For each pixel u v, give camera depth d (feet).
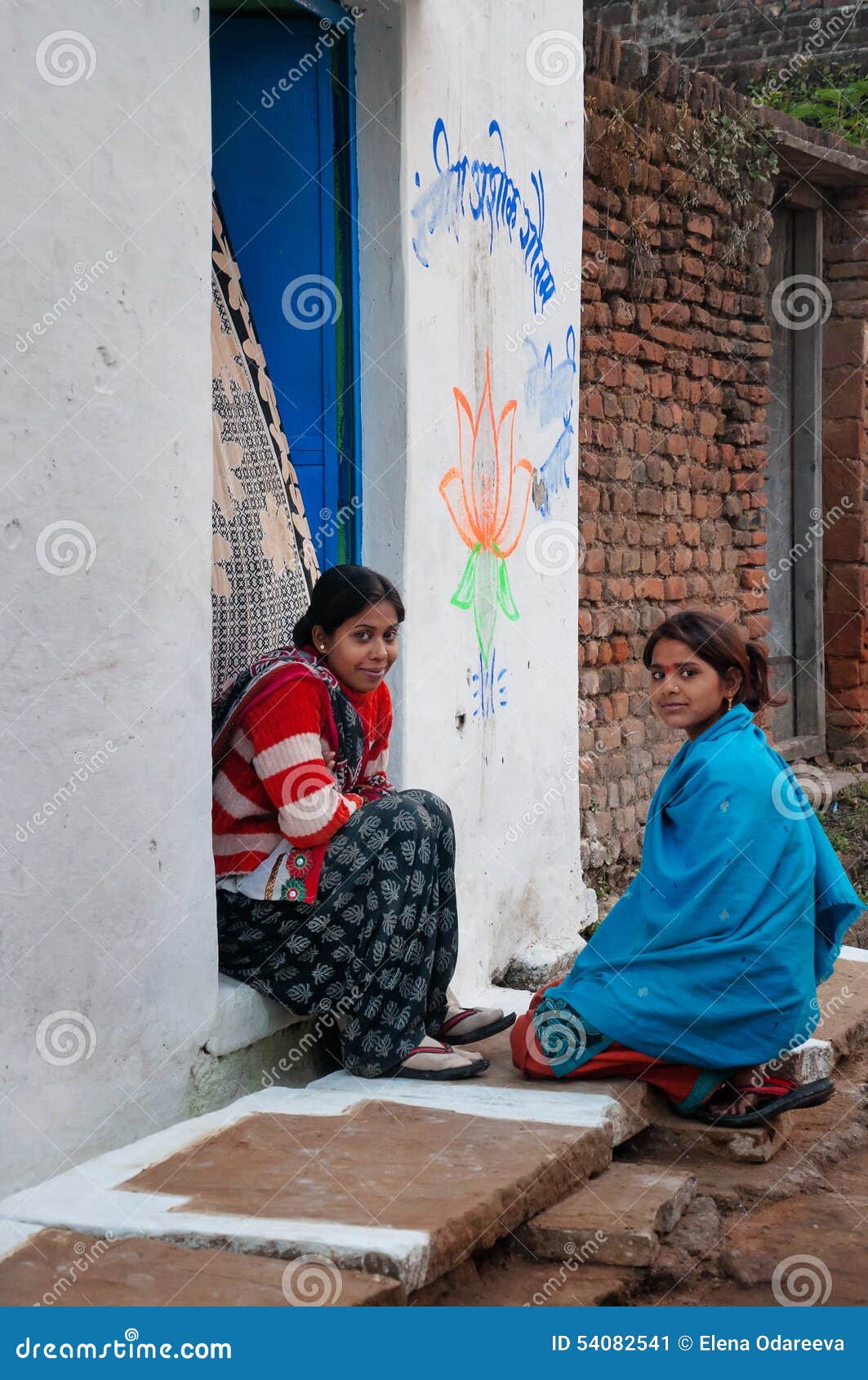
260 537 13.08
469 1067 11.84
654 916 11.72
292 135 13.99
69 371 9.30
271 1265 8.36
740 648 12.16
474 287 15.38
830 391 29.63
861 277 29.22
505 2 15.98
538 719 17.49
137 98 9.84
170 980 10.38
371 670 11.99
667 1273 9.82
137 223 9.87
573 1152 10.39
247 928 11.44
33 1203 9.00
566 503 18.33
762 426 25.57
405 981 11.76
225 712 11.69
